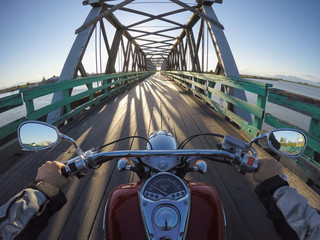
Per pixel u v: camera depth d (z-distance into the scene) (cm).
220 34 748
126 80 1534
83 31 753
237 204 219
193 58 1338
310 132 242
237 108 505
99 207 212
